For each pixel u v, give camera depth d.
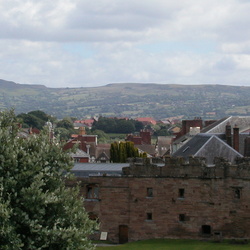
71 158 74.69
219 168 101.75
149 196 105.50
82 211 73.75
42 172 68.69
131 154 166.12
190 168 103.38
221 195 101.69
